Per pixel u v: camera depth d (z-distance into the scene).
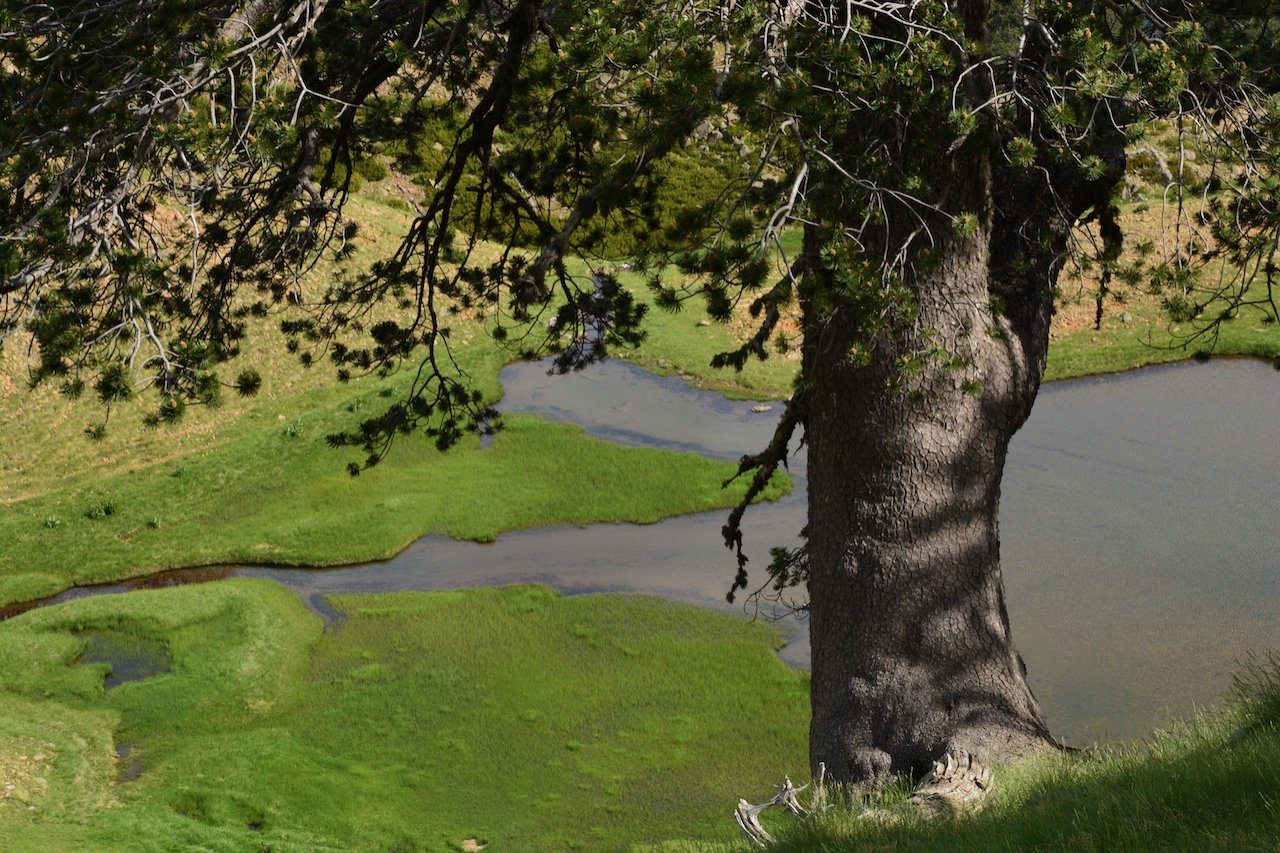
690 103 8.44
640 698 19.22
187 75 9.65
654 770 17.22
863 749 10.65
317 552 24.72
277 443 28.98
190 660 20.36
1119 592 21.72
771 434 30.55
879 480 10.97
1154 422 29.78
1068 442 28.89
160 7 9.64
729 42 8.85
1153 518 24.75
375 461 15.48
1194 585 21.80
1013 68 9.85
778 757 17.41
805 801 9.91
